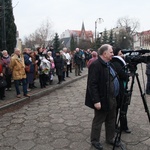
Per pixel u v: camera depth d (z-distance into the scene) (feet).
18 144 13.48
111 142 13.21
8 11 40.19
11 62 23.50
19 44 66.08
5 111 20.20
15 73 23.65
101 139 14.10
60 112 20.11
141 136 14.64
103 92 11.82
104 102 11.83
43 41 140.67
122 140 14.01
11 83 30.35
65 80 39.63
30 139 14.19
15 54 23.89
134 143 13.60
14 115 19.13
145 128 16.03
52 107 21.86
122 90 13.34
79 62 47.01
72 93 29.30
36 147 13.08
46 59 31.42
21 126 16.48
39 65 30.42
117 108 13.98
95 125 12.58
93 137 12.75
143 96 12.34
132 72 12.11
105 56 11.85
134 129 15.84
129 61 11.96
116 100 13.46
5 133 15.16
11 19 41.60
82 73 53.11
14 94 25.94
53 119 18.10
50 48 41.73
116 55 13.83
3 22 29.14
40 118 18.34
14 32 42.70
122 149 12.50
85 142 13.71
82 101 24.50
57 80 39.32
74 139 14.16
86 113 19.79
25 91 24.72
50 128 16.07
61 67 34.83
